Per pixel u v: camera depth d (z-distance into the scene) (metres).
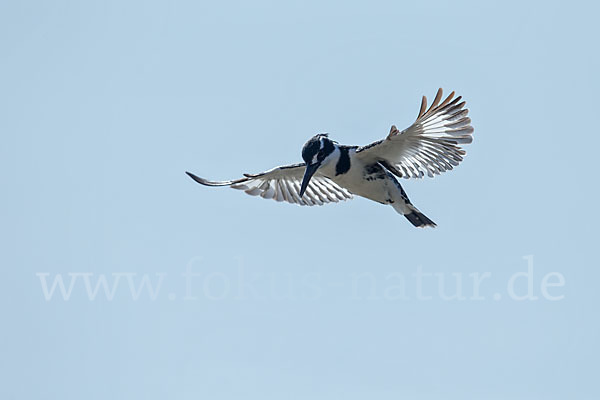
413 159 13.99
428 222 14.72
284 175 15.73
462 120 13.17
